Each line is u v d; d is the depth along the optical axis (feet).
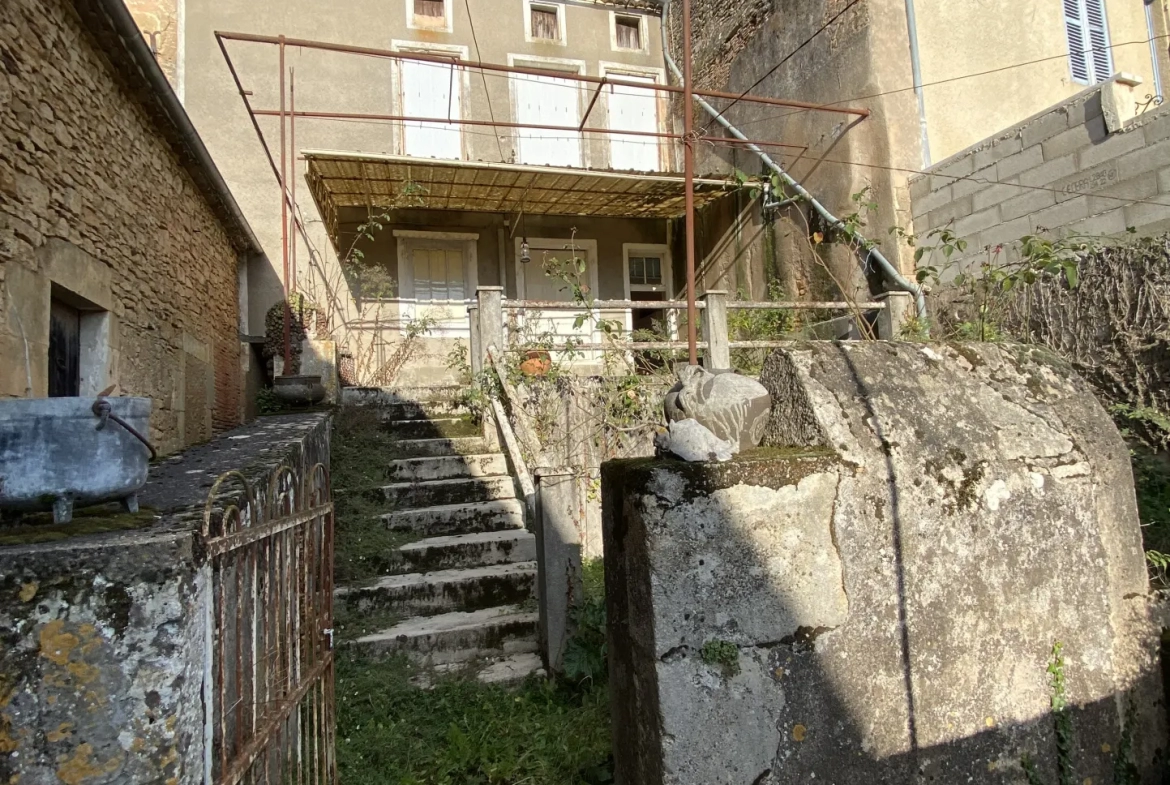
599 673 11.81
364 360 33.30
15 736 3.97
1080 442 6.87
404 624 13.75
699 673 5.61
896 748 5.92
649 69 38.47
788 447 6.62
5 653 4.00
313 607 7.99
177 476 8.61
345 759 9.87
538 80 36.50
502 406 20.94
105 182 13.23
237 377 26.14
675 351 25.27
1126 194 17.40
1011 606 6.32
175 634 4.28
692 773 5.53
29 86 10.44
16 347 9.92
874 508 6.09
